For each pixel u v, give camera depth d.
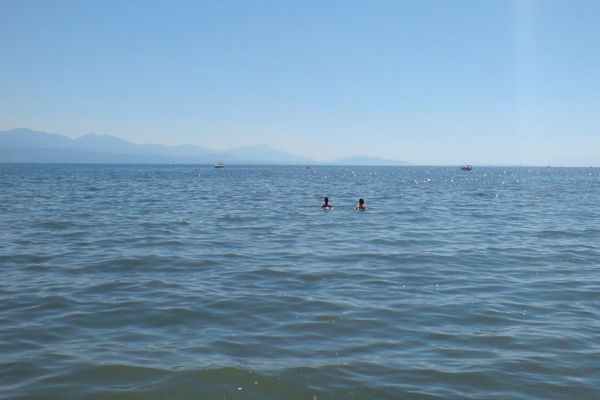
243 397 6.98
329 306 11.25
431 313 10.85
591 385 7.40
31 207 34.41
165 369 7.76
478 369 7.92
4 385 7.24
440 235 22.78
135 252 17.73
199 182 83.19
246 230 23.86
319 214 31.73
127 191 55.25
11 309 10.91
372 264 16.06
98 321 10.14
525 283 13.76
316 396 7.02
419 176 140.38
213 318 10.37
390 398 7.00
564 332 9.70
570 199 49.31
